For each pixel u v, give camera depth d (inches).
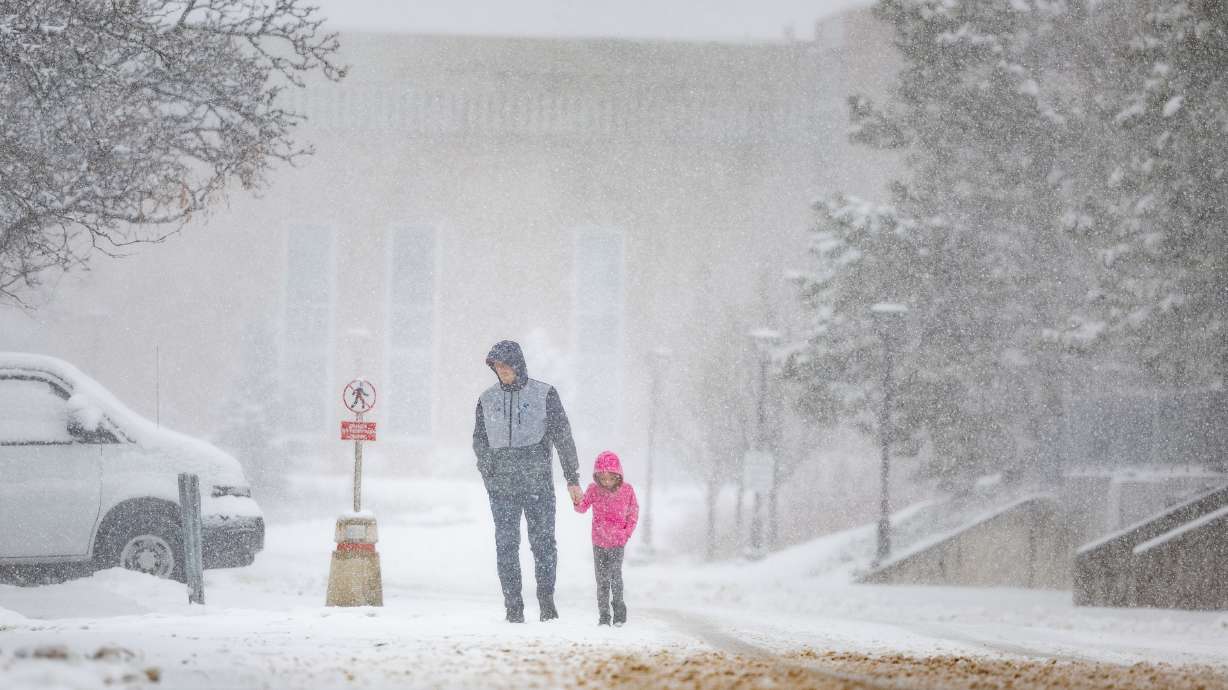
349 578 1863.9
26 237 1911.9
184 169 1978.3
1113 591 3422.7
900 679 901.2
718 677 810.8
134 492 2111.2
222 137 1951.3
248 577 3090.6
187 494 1811.0
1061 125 4810.5
